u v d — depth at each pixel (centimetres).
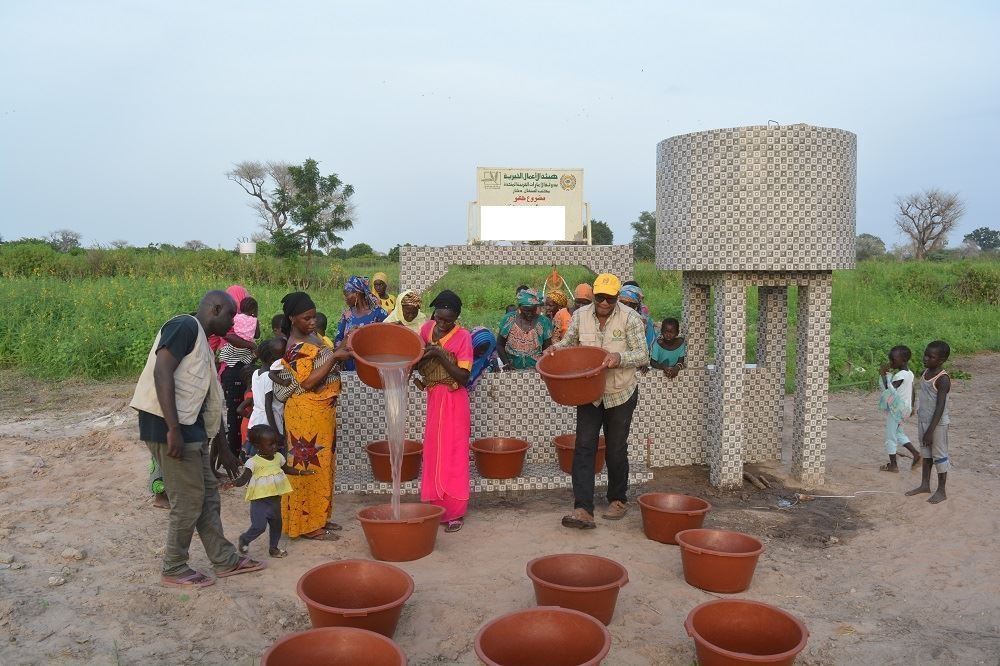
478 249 716
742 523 584
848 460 759
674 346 722
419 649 388
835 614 431
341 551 520
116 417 914
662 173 685
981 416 974
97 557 498
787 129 613
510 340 746
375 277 817
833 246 629
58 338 1232
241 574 477
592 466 561
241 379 698
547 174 729
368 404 676
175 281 1908
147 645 383
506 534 555
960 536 547
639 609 432
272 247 3356
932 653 385
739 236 623
